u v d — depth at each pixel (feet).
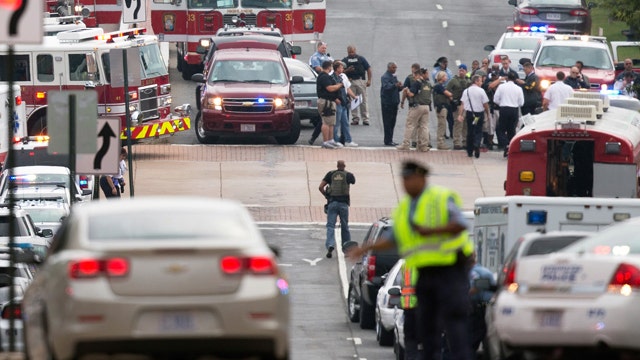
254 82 458.50
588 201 240.73
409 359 204.13
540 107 446.60
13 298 180.65
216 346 138.10
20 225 296.10
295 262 350.23
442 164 440.45
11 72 179.01
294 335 277.23
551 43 505.66
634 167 303.27
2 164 372.38
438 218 151.43
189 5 536.01
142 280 137.49
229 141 472.44
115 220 144.46
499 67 465.88
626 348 141.08
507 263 189.16
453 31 636.89
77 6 527.40
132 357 139.23
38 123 441.27
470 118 443.73
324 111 452.76
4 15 170.30
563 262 146.10
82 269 137.69
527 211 241.35
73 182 217.77
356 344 265.95
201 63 540.11
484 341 189.57
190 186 413.18
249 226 145.89
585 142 310.45
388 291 258.16
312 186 419.13
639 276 141.08
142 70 442.50
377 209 401.70
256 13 538.06
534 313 145.69
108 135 247.29
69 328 137.18
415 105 451.12
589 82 484.74
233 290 138.62
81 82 437.58
